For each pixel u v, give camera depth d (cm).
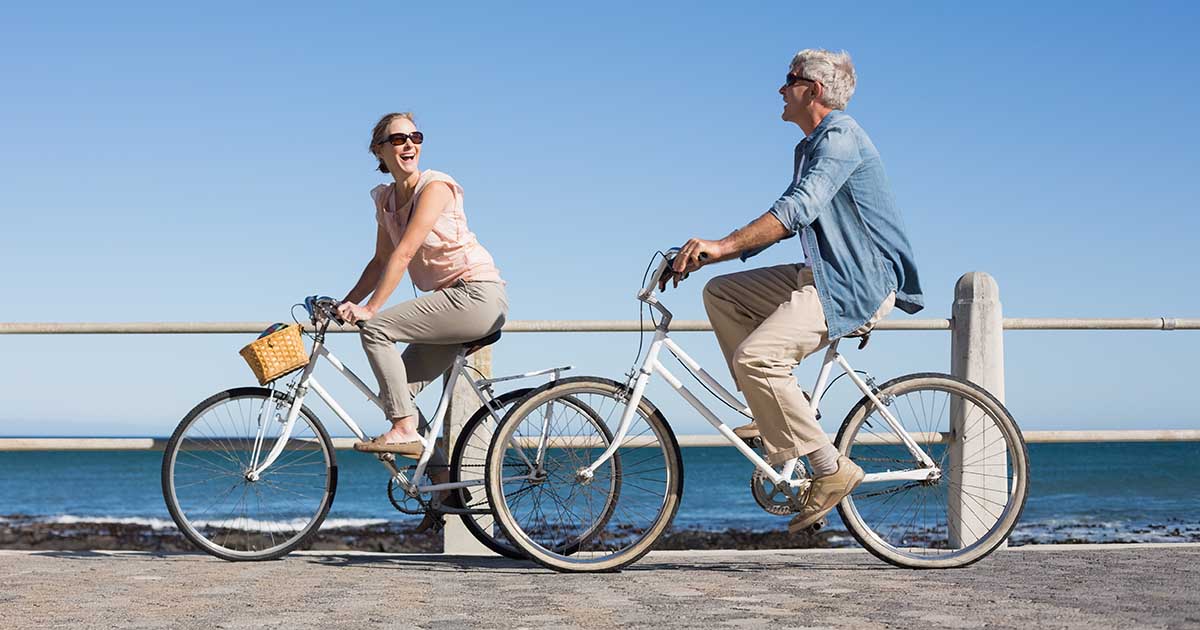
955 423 463
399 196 436
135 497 4303
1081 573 355
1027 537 2431
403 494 427
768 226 354
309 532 430
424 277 429
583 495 403
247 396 431
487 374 471
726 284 384
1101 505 3566
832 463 363
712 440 484
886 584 331
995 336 491
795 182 373
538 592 320
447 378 441
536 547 388
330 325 475
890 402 394
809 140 374
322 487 432
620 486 400
